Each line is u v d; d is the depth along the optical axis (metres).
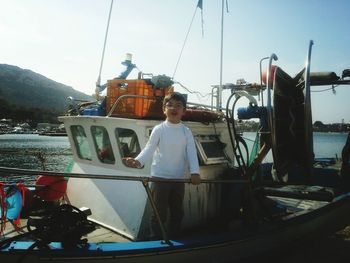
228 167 5.62
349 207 7.30
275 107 4.88
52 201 4.94
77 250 3.64
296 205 7.35
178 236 4.20
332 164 10.74
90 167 5.49
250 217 4.98
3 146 57.72
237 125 5.93
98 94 5.98
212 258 4.26
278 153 4.90
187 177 4.63
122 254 3.72
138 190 4.73
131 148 4.77
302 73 5.25
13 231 4.41
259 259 4.91
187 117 5.10
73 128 5.70
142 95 4.84
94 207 5.26
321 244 6.65
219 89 6.80
